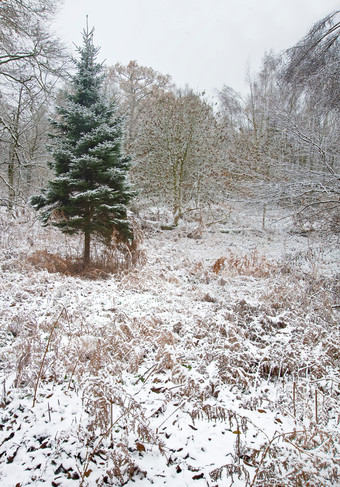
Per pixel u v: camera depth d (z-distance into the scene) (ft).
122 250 28.73
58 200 27.78
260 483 5.90
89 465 7.02
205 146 55.21
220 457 7.28
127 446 7.26
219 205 54.13
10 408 8.70
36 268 24.16
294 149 28.58
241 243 44.04
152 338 12.38
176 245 40.65
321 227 26.66
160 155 56.70
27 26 34.68
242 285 23.62
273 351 11.20
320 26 24.53
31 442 7.62
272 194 26.50
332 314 16.10
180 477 6.77
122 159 28.94
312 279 22.30
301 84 26.45
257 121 53.42
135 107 77.41
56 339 11.25
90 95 27.78
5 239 30.94
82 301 16.99
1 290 17.93
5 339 12.32
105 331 12.08
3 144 44.27
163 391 9.59
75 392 9.45
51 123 27.55
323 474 6.02
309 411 8.23
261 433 8.00
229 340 11.65
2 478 6.72
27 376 9.39
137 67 79.77
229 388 9.80
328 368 10.29
